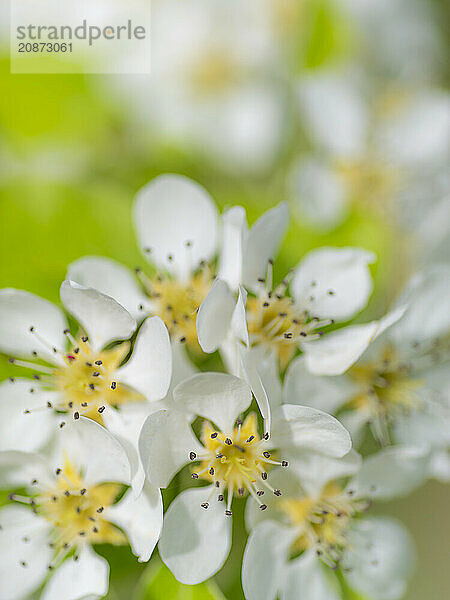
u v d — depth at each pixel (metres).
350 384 0.25
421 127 0.30
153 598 0.24
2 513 0.25
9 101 0.27
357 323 0.26
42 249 0.25
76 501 0.24
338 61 0.29
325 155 0.29
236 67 0.29
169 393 0.24
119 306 0.23
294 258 0.26
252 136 0.28
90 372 0.24
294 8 0.29
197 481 0.24
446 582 0.32
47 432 0.24
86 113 0.27
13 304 0.24
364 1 0.29
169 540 0.23
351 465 0.24
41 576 0.25
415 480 0.25
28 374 0.25
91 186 0.26
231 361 0.24
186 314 0.25
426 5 0.32
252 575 0.24
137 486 0.23
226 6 0.29
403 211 0.29
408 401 0.26
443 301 0.26
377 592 0.26
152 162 0.27
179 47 0.29
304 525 0.25
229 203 0.27
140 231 0.25
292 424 0.23
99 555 0.24
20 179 0.25
